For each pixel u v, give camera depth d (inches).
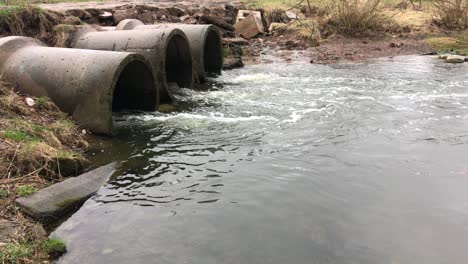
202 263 162.7
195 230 185.0
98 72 299.7
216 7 784.3
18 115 280.1
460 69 525.3
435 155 262.7
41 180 222.2
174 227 187.5
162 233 183.0
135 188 224.1
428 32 770.2
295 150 272.4
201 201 209.8
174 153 269.3
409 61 588.4
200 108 373.4
